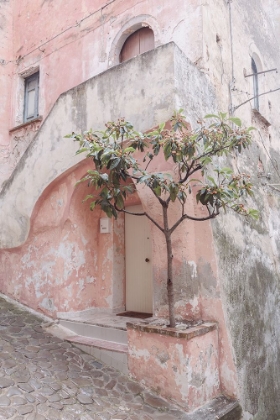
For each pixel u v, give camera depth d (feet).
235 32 25.46
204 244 16.05
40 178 21.49
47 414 12.11
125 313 21.56
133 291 22.27
